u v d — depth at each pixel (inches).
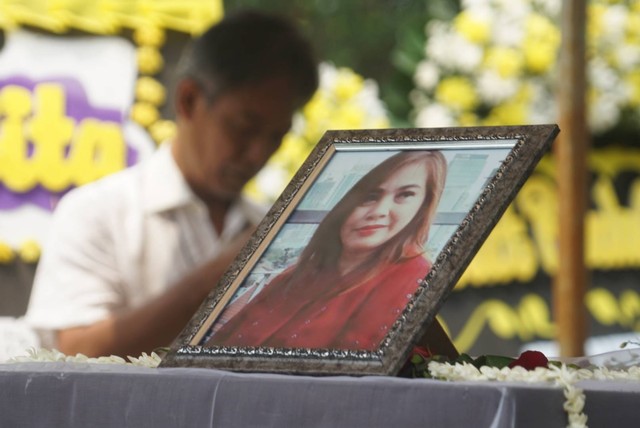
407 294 89.0
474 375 83.7
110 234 198.4
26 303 250.4
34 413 89.1
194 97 195.8
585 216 241.3
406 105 343.0
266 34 189.8
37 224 252.5
